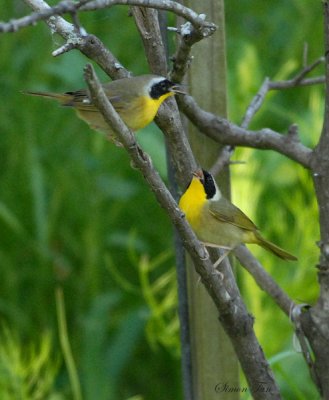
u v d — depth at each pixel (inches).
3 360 385.1
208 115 339.0
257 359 298.5
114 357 456.1
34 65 514.9
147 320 454.6
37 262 488.4
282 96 539.8
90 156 503.2
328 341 292.4
